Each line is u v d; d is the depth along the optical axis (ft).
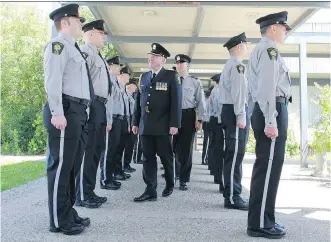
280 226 11.44
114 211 14.26
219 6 20.35
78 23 12.00
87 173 14.98
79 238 10.85
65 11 11.76
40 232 11.39
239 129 14.87
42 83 47.01
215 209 14.80
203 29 27.32
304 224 12.70
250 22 25.45
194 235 11.27
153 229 11.85
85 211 14.23
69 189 11.59
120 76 22.79
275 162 11.11
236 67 14.56
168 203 15.87
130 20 25.17
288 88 11.30
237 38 14.96
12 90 46.93
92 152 14.99
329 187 20.62
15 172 26.61
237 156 14.93
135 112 18.40
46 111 11.37
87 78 11.94
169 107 16.66
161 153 16.94
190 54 35.01
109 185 19.26
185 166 19.44
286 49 35.06
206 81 49.08
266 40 11.49
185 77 20.15
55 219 11.28
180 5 20.43
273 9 22.53
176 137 20.04
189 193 18.34
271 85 10.75
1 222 12.50
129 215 13.64
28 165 31.07
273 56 10.84
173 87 16.55
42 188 19.57
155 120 16.46
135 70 44.91
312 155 37.45
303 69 29.53
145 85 16.90
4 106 46.32
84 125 11.83
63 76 11.46
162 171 27.04
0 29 49.96
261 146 11.22
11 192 18.30
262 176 11.17
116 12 23.40
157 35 29.07
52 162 11.30
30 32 51.08
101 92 15.01
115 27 26.96
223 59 36.86
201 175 25.07
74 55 11.62
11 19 51.19
